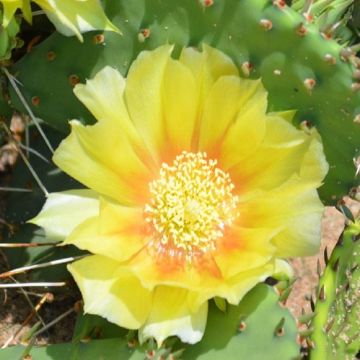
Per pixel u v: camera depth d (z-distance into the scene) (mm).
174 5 294
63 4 290
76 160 293
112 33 303
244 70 298
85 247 285
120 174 301
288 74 296
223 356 298
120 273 288
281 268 304
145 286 281
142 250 301
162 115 305
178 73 296
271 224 299
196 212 304
